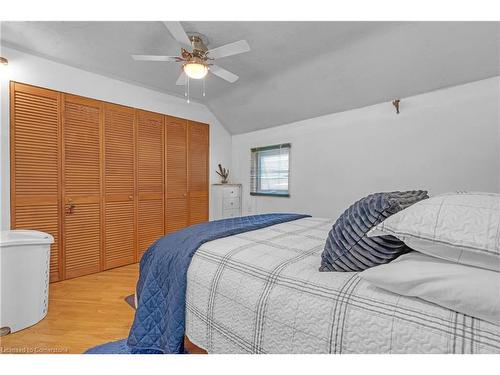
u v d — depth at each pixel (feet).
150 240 11.71
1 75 7.91
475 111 7.93
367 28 7.24
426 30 7.02
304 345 2.65
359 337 2.37
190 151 13.44
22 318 6.06
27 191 8.39
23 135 8.30
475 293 2.04
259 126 14.12
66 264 9.22
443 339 2.06
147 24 7.09
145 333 4.31
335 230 3.43
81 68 9.57
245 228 5.67
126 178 10.89
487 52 7.10
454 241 2.28
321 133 11.68
